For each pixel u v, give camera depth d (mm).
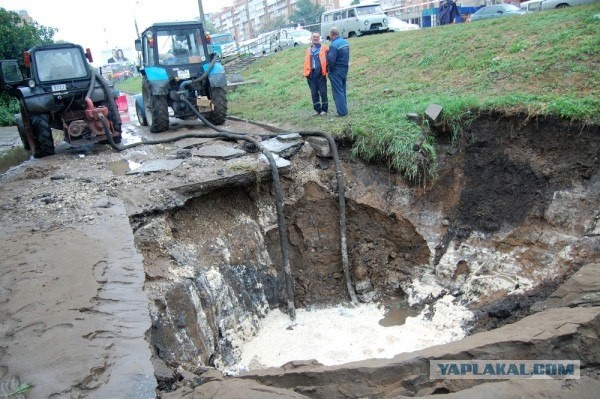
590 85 8070
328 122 9672
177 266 6340
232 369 6441
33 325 4043
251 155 8773
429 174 8234
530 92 8453
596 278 5156
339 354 6641
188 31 11938
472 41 12492
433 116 8180
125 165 9203
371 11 22391
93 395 3271
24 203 7168
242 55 25125
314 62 10188
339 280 8391
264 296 7820
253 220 8195
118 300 4422
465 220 7902
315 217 8570
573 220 6781
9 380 3416
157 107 11781
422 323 7203
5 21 22672
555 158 7250
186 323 5801
